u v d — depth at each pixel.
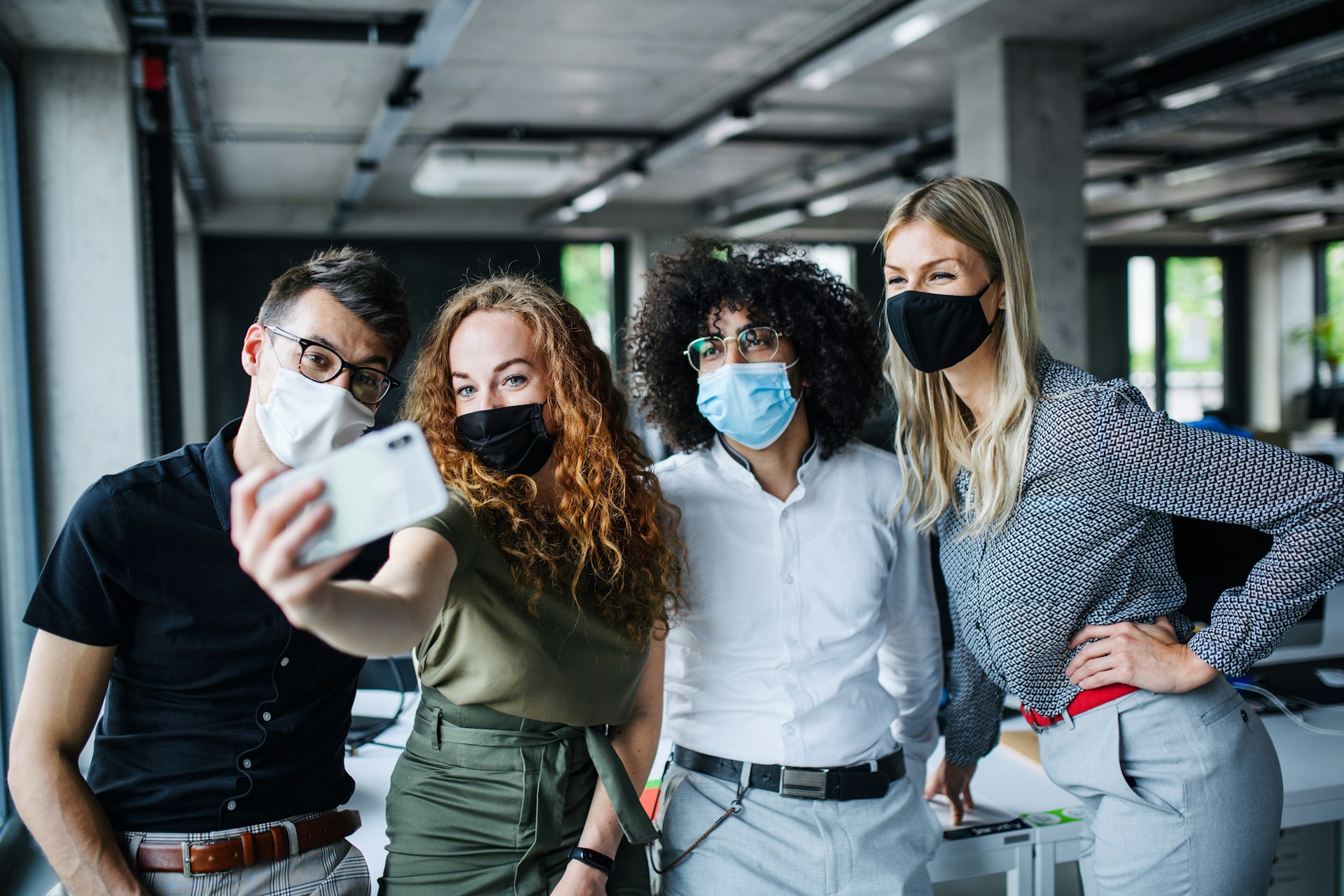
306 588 0.70
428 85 6.77
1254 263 14.01
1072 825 1.74
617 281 12.43
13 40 3.77
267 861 1.22
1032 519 1.41
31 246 3.89
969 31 5.93
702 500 1.58
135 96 4.13
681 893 1.47
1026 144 6.04
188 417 10.23
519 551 1.22
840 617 1.57
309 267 1.26
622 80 6.73
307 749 1.27
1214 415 4.64
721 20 5.60
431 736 1.27
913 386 1.59
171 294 4.42
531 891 1.23
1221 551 1.61
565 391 1.31
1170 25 5.86
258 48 5.71
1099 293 13.64
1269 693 2.25
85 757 2.25
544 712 1.25
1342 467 9.40
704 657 1.56
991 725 1.74
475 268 11.79
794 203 11.06
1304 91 7.22
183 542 1.20
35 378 3.90
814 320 1.61
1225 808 1.36
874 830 1.49
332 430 1.23
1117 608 1.42
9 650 3.48
